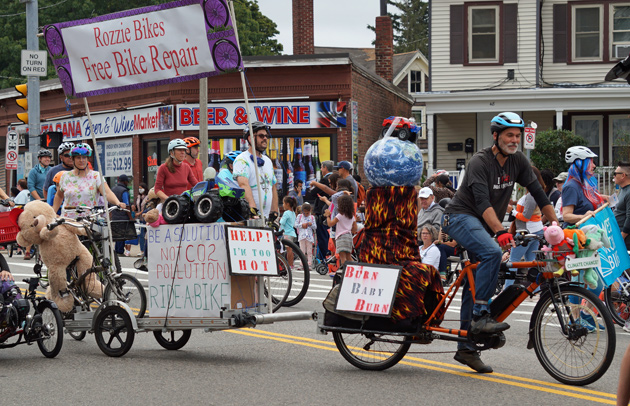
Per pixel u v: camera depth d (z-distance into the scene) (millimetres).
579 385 6082
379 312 6430
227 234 6945
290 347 7828
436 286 6520
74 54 7988
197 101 23594
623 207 9711
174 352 7641
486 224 6566
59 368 6926
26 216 7895
